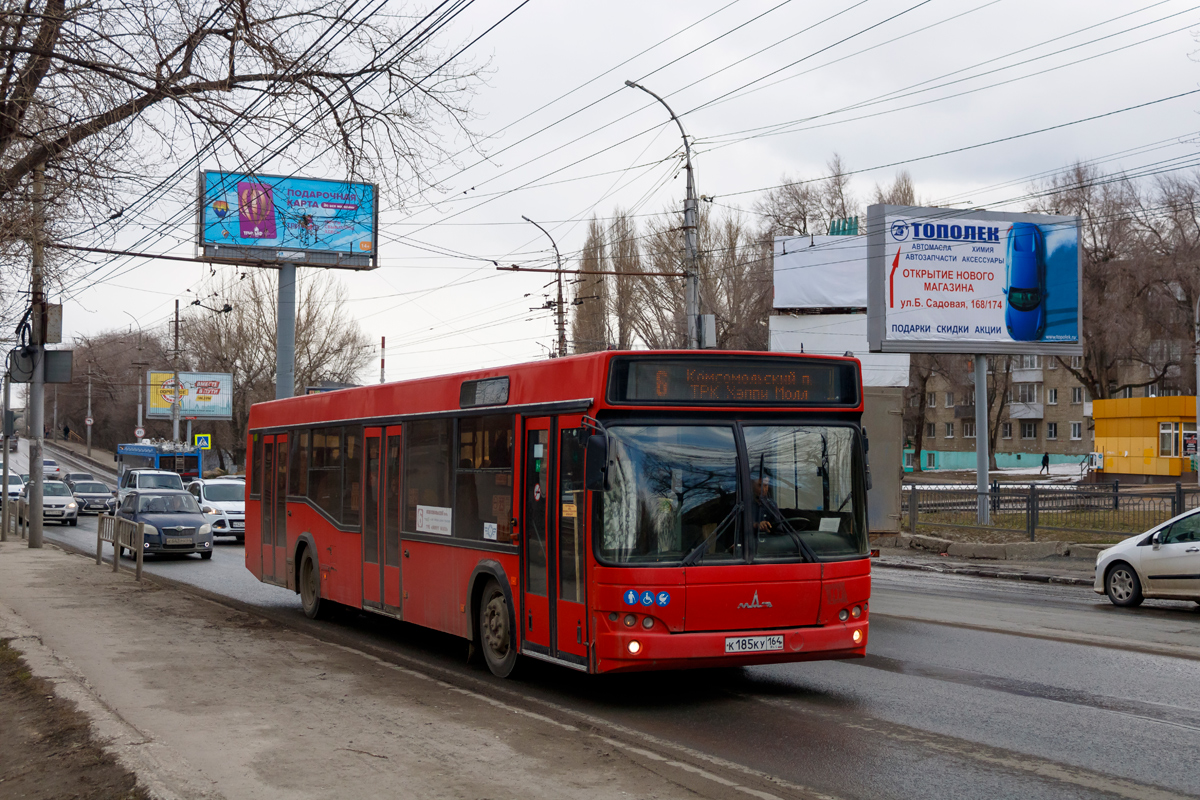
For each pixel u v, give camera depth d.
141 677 9.53
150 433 97.38
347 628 13.52
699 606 8.02
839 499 8.70
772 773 6.54
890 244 29.30
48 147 11.52
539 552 8.93
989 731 7.55
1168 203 51.41
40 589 16.84
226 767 6.44
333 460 13.63
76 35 11.17
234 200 41.06
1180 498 21.23
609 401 8.18
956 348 29.48
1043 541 22.95
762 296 55.84
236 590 18.64
